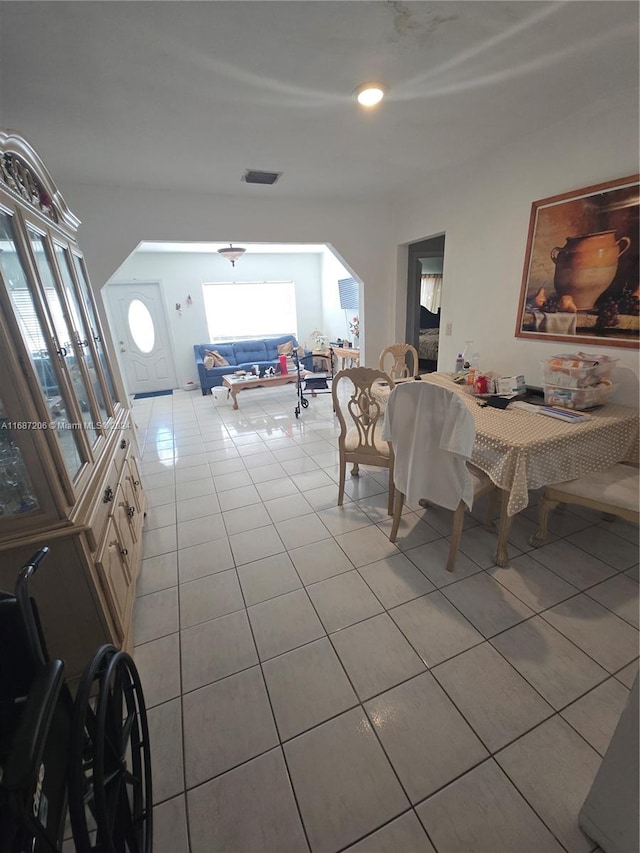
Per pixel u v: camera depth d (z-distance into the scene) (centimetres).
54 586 120
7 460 108
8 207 111
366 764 111
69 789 68
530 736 116
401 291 420
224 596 178
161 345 648
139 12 122
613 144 199
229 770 112
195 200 329
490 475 176
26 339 111
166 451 369
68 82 161
